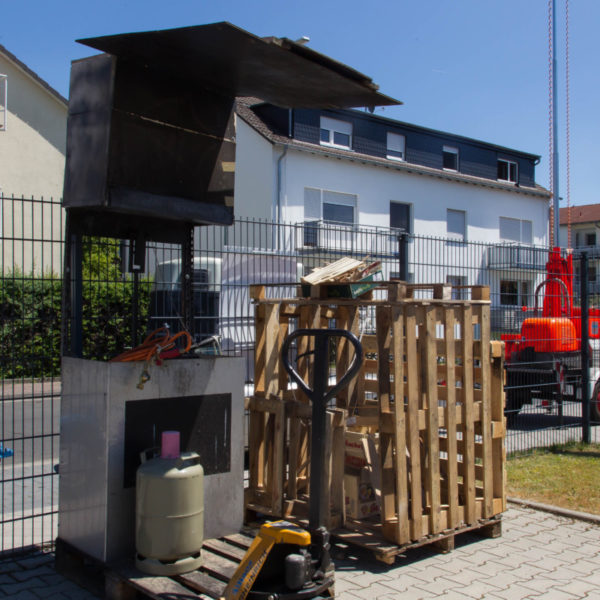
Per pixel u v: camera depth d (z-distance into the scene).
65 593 3.76
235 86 4.24
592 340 10.02
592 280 10.39
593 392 9.76
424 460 4.61
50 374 5.42
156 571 3.50
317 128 24.09
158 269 5.64
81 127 3.93
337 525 4.41
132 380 3.73
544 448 8.21
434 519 4.39
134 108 3.86
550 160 20.56
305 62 3.73
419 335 4.53
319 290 4.73
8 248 11.63
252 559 3.17
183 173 4.18
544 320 9.23
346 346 5.18
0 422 9.27
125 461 3.71
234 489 4.19
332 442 4.45
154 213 4.00
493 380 5.00
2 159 19.34
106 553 3.64
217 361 4.12
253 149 22.88
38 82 19.83
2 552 4.39
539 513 5.65
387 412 4.24
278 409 4.61
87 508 3.79
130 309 5.22
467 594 3.88
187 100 4.19
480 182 29.06
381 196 25.75
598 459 7.64
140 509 3.53
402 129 27.28
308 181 23.41
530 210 31.94
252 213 22.77
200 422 4.03
